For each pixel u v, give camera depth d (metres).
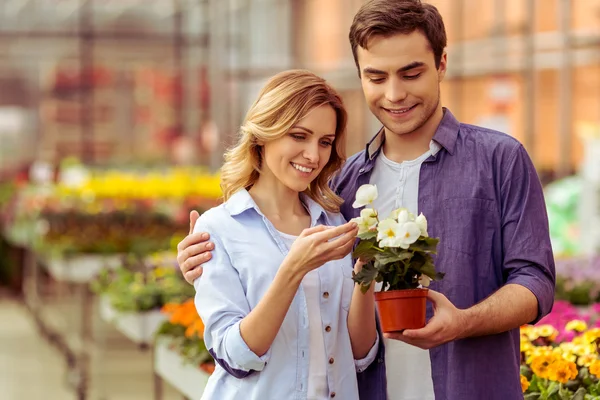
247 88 21.61
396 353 3.50
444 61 3.47
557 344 4.84
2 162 28.56
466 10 15.87
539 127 15.87
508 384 3.37
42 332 13.55
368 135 17.27
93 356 11.11
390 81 3.33
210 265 3.35
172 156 27.34
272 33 20.86
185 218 12.52
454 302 3.39
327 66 19.33
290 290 3.14
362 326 3.43
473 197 3.40
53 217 12.74
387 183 3.58
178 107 25.98
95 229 12.03
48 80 28.42
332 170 3.53
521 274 3.31
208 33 24.20
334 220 3.57
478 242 3.40
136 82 28.59
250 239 3.37
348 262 3.53
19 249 17.38
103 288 8.66
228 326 3.27
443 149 3.48
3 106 28.73
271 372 3.30
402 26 3.28
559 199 12.62
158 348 6.25
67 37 25.50
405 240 3.07
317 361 3.36
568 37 13.88
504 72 14.95
